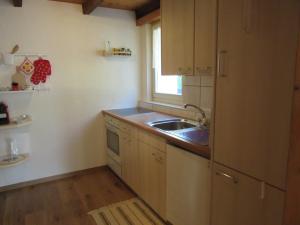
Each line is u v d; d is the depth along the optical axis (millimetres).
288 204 1082
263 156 1144
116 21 3342
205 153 1577
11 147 2854
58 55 3021
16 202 2641
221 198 1438
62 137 3195
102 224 2232
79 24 3096
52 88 3041
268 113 1098
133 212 2416
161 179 2148
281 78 1026
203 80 2453
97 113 3396
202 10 1890
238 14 1202
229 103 1308
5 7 2678
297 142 1030
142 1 3008
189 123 2492
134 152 2611
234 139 1299
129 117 2801
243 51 1193
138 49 3580
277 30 1023
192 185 1757
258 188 1188
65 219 2316
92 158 3453
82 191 2877
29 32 2822
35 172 3086
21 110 2902
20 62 2814
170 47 2328
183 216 1898
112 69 3412
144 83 3627
